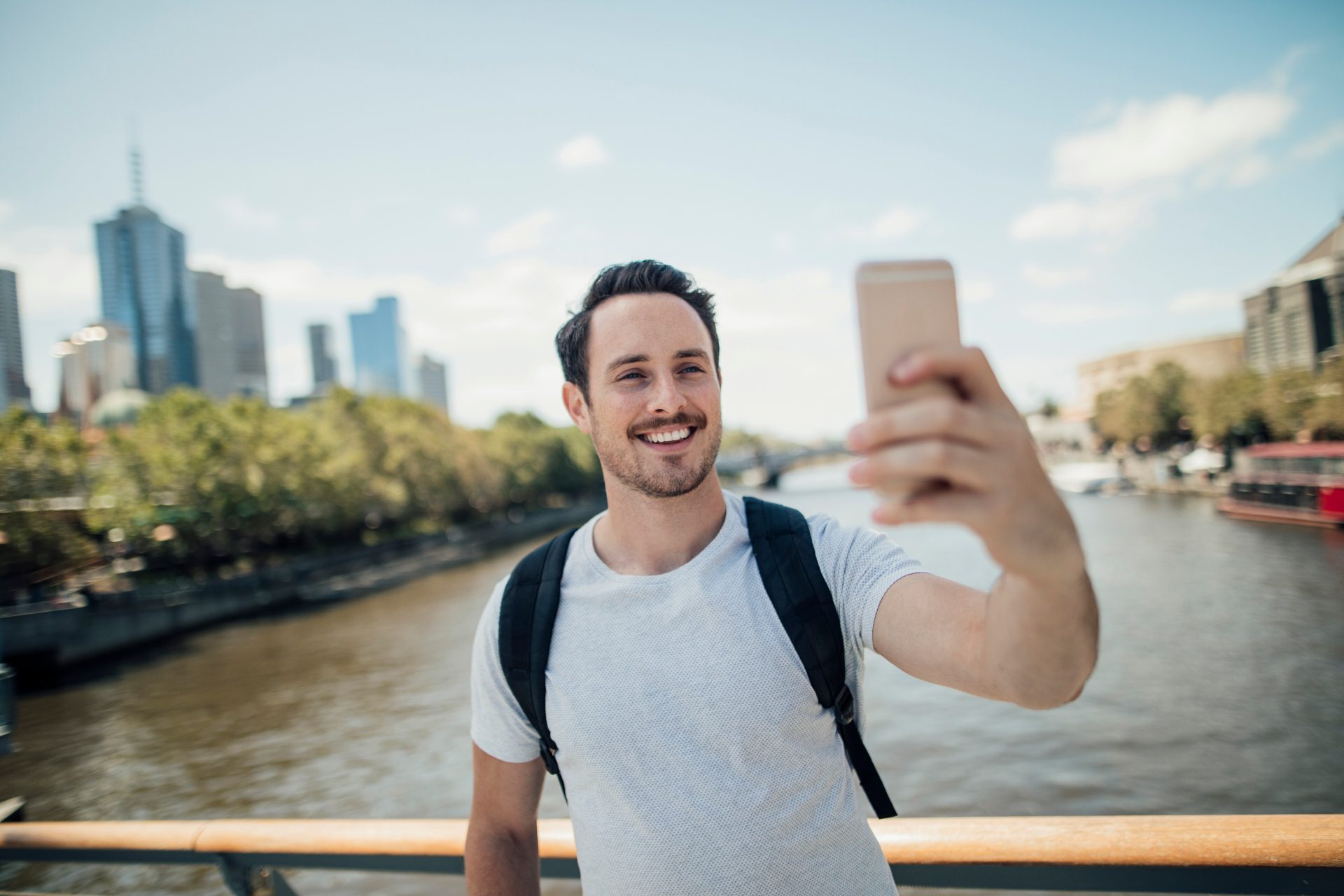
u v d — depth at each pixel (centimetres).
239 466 4919
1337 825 176
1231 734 1623
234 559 5366
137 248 17350
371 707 2531
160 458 4669
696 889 146
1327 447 3691
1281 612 2445
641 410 158
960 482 72
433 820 235
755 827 146
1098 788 1457
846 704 153
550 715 163
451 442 7975
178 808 1828
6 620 3206
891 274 77
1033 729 1727
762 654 151
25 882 1238
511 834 183
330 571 5691
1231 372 6097
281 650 3591
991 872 192
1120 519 4812
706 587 156
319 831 238
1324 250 9019
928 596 138
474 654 182
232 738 2327
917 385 73
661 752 151
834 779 153
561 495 11762
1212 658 2086
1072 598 87
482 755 182
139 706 2786
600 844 156
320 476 5475
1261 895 175
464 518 8788
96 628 3569
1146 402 7312
